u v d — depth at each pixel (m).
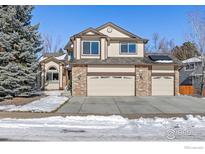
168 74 28.77
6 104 18.31
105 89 27.77
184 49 50.50
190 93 33.78
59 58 43.88
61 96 26.41
